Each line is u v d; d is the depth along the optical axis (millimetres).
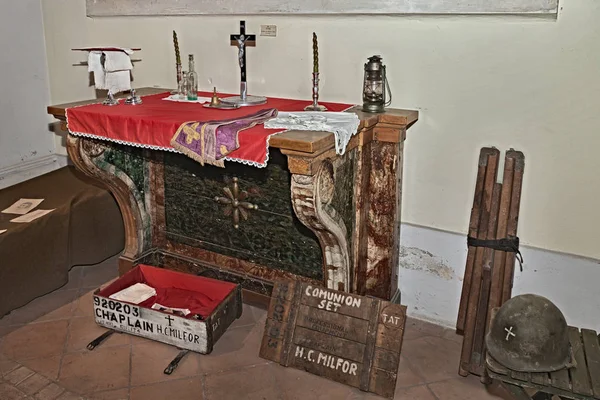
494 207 2553
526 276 2695
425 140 2758
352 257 2787
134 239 3324
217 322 2727
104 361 2662
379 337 2473
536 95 2475
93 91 3871
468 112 2629
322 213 2354
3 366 2609
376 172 2754
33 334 2863
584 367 1862
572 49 2361
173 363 2623
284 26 2951
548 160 2525
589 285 2570
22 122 3994
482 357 2541
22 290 2994
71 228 3338
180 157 3117
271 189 2875
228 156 2303
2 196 3426
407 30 2658
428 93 2691
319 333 2580
